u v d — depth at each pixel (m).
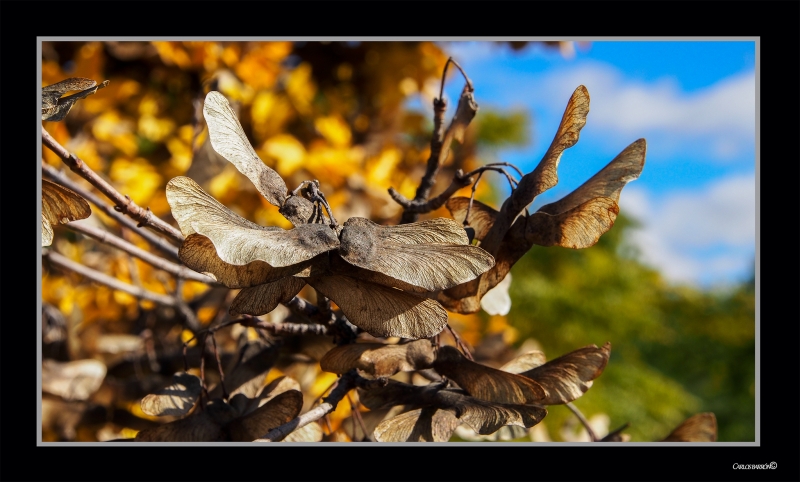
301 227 0.22
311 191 0.24
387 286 0.23
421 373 0.30
